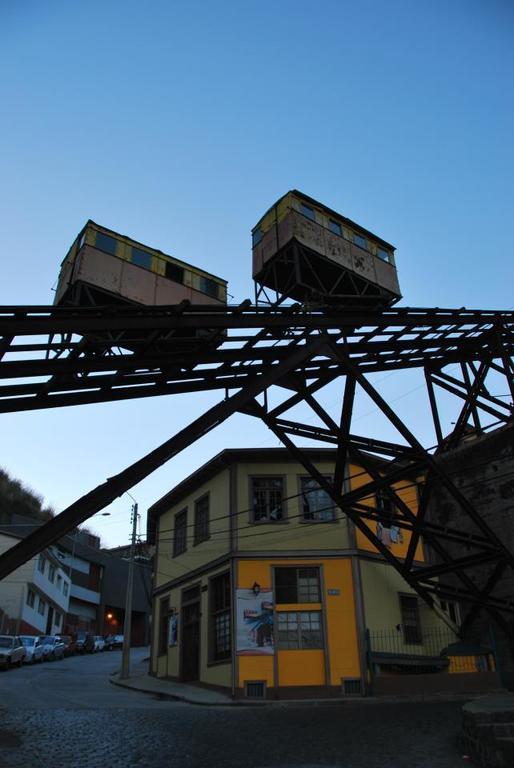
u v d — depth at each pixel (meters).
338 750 8.64
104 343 10.93
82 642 49.16
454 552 23.09
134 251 17.59
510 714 7.79
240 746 8.99
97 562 72.69
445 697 18.20
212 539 24.11
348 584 21.88
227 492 23.95
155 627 28.42
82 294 16.67
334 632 21.03
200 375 13.02
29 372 9.92
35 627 52.44
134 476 9.83
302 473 24.06
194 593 25.14
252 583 21.84
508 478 21.67
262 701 18.80
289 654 20.80
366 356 18.27
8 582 49.00
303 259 19.61
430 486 17.34
